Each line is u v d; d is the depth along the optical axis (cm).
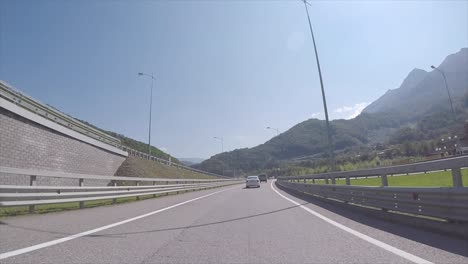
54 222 1009
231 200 1970
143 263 557
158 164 5388
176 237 782
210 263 560
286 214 1220
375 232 806
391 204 980
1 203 1044
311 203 1672
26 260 562
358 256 588
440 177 3089
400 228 852
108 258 586
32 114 2320
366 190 1168
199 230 880
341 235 784
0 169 1070
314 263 555
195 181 3731
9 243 697
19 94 2436
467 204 668
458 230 704
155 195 2494
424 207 818
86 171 3225
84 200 1486
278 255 611
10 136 2119
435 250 604
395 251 610
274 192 2875
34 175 1233
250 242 726
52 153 2627
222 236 795
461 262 526
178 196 2467
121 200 2044
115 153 4031
